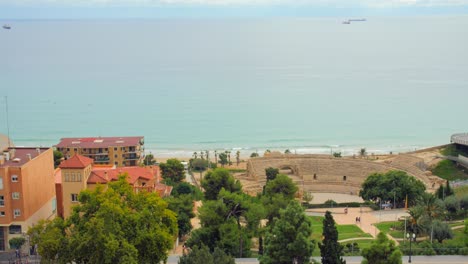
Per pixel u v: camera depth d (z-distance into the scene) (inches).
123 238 3747.5
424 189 6747.1
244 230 5029.5
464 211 6028.5
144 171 5964.6
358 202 7140.8
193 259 3754.9
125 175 4372.5
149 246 3880.4
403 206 6752.0
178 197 6392.7
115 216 3828.7
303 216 4055.1
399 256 3612.2
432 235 5004.9
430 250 4734.3
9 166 4891.7
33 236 4050.2
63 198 5191.9
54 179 5812.0
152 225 3976.4
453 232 5260.8
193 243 4911.4
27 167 5014.8
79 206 4050.2
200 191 7544.3
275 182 6555.1
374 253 3663.9
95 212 3946.9
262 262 4089.6
